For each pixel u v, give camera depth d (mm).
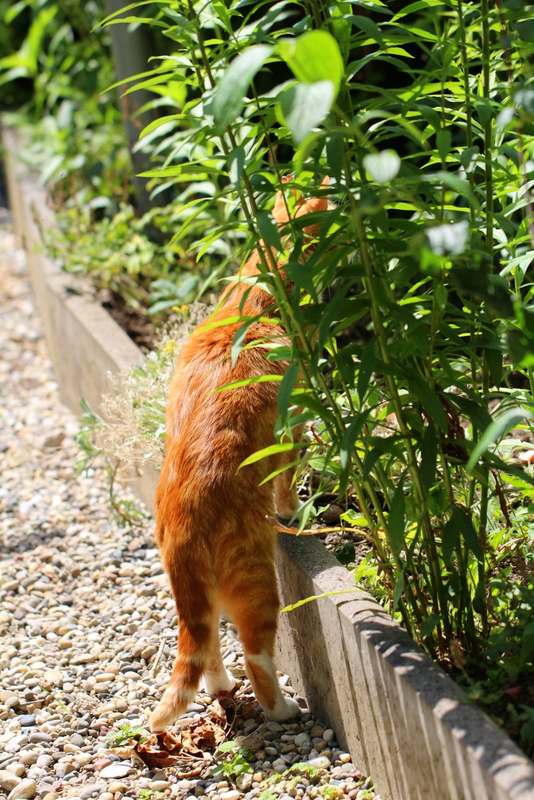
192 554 2541
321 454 2635
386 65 5039
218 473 2588
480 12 2428
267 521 2623
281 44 1602
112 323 4887
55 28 8367
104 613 3490
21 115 10375
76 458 4977
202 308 4371
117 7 5375
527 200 2281
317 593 2600
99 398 4805
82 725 2830
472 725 1913
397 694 2141
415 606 2426
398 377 2133
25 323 7199
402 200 2102
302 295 2471
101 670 3125
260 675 2627
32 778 2586
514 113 2068
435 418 2006
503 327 2244
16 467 4949
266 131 2268
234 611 2615
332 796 2314
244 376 2791
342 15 2047
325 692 2639
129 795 2477
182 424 2789
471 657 2346
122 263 5234
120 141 6832
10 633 3402
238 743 2617
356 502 3211
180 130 5641
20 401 5879
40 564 3908
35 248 5750
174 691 2418
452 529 2156
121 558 3891
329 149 1822
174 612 3424
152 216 5391
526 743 2041
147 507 4207
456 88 2363
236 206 2455
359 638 2314
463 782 1906
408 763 2154
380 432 3205
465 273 1948
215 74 2650
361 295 2150
